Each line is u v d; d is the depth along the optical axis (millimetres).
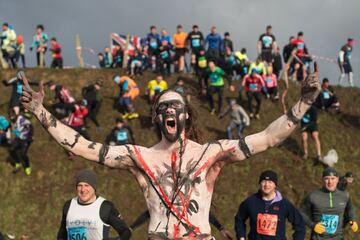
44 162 17172
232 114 17547
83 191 5488
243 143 3148
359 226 15328
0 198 15469
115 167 3238
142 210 15789
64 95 17203
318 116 21203
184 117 3211
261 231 6551
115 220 5441
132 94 19719
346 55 23656
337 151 19250
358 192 17141
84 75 22797
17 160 16312
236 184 16891
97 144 3240
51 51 23188
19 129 16078
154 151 3250
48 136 18516
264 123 20219
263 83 19891
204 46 21906
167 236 3041
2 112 19812
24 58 23188
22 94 3109
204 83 21344
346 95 22969
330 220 7395
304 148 18078
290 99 22109
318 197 7461
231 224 15117
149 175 3164
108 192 16250
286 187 16984
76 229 5473
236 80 23203
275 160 18188
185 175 3129
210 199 3197
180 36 22594
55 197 15773
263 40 21375
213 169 3209
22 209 15180
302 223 6641
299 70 22781
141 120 19875
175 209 3070
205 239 3053
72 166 17172
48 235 14438
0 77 21922
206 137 3518
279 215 6547
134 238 14422
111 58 25047
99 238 5434
